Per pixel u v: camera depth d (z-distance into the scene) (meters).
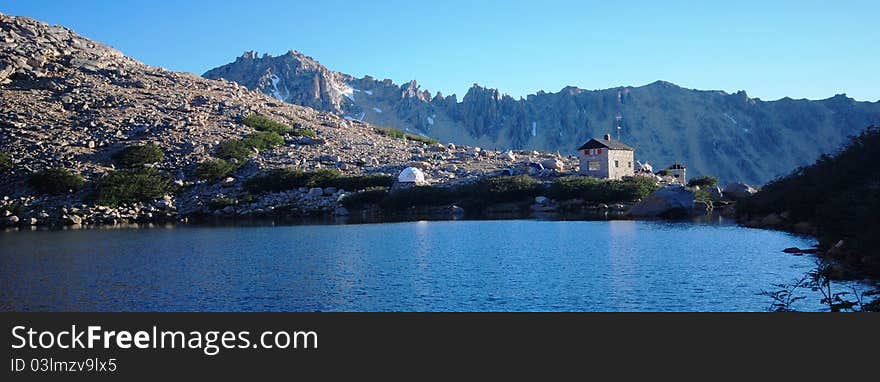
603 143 124.50
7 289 47.50
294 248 69.12
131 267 57.16
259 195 121.31
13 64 169.50
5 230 96.00
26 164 126.06
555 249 64.06
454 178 127.50
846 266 48.03
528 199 115.62
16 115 145.75
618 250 62.31
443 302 41.72
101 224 104.69
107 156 132.88
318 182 123.75
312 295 44.31
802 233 73.81
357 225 94.69
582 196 112.44
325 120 185.38
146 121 151.38
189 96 175.25
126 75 183.25
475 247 67.06
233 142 143.00
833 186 73.44
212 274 52.88
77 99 159.38
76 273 54.25
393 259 59.53
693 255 57.94
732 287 43.69
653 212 99.75
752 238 69.88
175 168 130.62
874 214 49.91
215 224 100.88
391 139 175.38
